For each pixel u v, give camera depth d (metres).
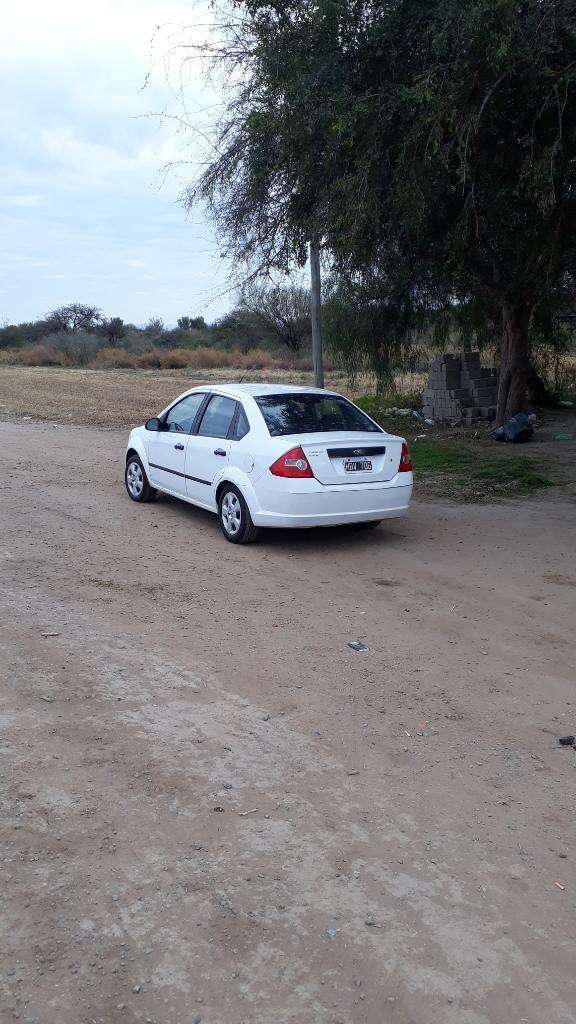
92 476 12.66
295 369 46.16
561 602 7.10
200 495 9.30
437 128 8.44
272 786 4.09
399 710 4.99
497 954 3.04
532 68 8.36
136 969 2.89
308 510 8.16
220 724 4.71
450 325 20.78
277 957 2.97
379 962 2.97
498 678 5.52
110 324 70.75
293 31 9.16
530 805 4.04
